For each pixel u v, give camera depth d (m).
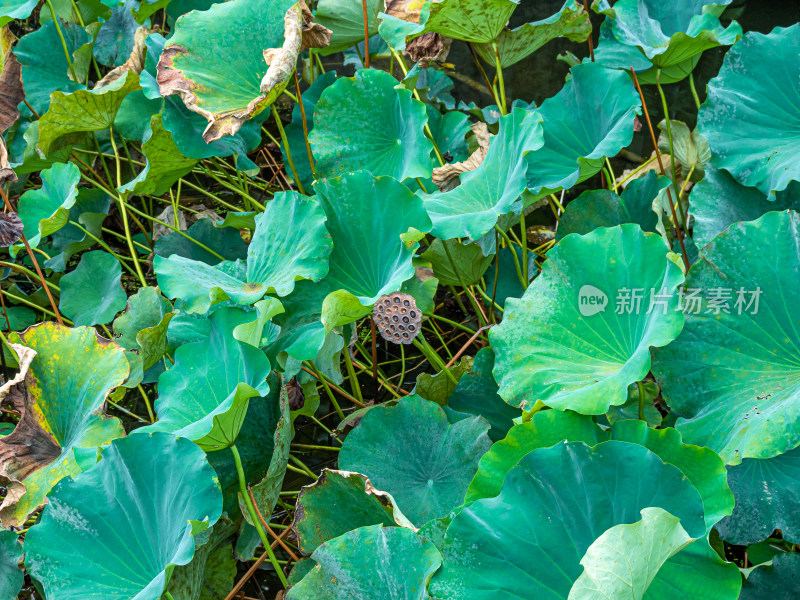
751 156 2.73
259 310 2.70
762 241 2.47
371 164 3.19
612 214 2.99
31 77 3.69
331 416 3.16
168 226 3.45
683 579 2.19
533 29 3.17
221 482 2.72
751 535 2.42
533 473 2.26
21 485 2.64
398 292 2.77
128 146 3.99
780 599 2.36
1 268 3.57
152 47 3.29
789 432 2.29
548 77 4.14
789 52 2.77
